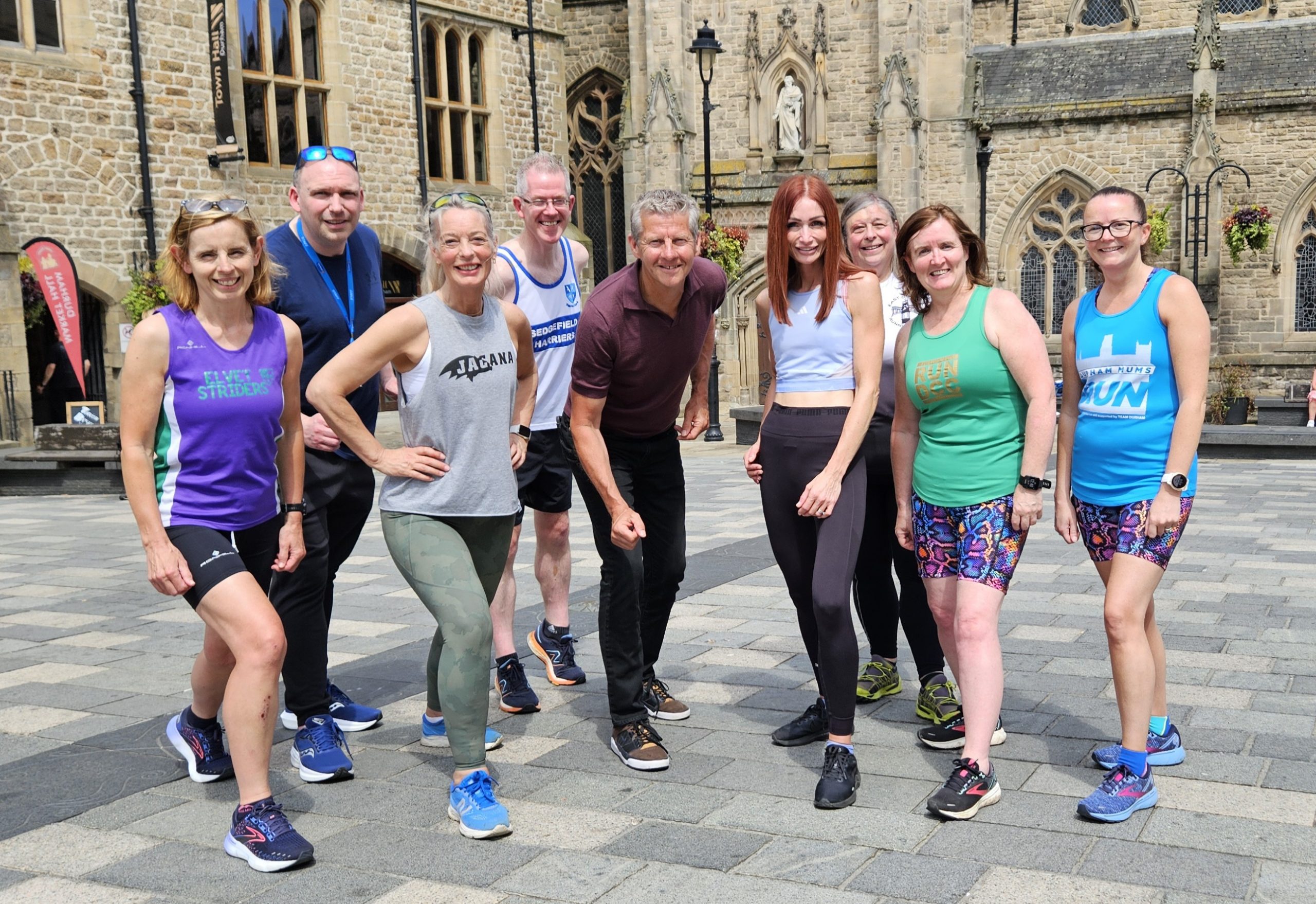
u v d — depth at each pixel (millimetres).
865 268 4426
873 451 4535
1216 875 3090
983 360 3691
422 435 3758
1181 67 25969
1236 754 4000
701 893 3076
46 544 9844
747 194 26203
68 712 4867
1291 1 28094
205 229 3369
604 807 3715
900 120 24609
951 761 4086
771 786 3861
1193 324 3551
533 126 24750
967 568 3727
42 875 3301
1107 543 3750
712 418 19422
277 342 3629
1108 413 3691
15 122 16344
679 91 26094
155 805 3824
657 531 4438
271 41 19469
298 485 3852
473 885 3172
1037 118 26281
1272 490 11430
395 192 21750
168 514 3494
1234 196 25562
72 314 16281
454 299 3771
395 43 21547
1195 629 5715
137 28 17609
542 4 24812
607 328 3930
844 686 3744
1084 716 4457
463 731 3586
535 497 5098
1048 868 3164
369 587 7473
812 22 25641
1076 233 26438
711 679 5160
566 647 5242
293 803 3824
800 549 4121
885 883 3104
